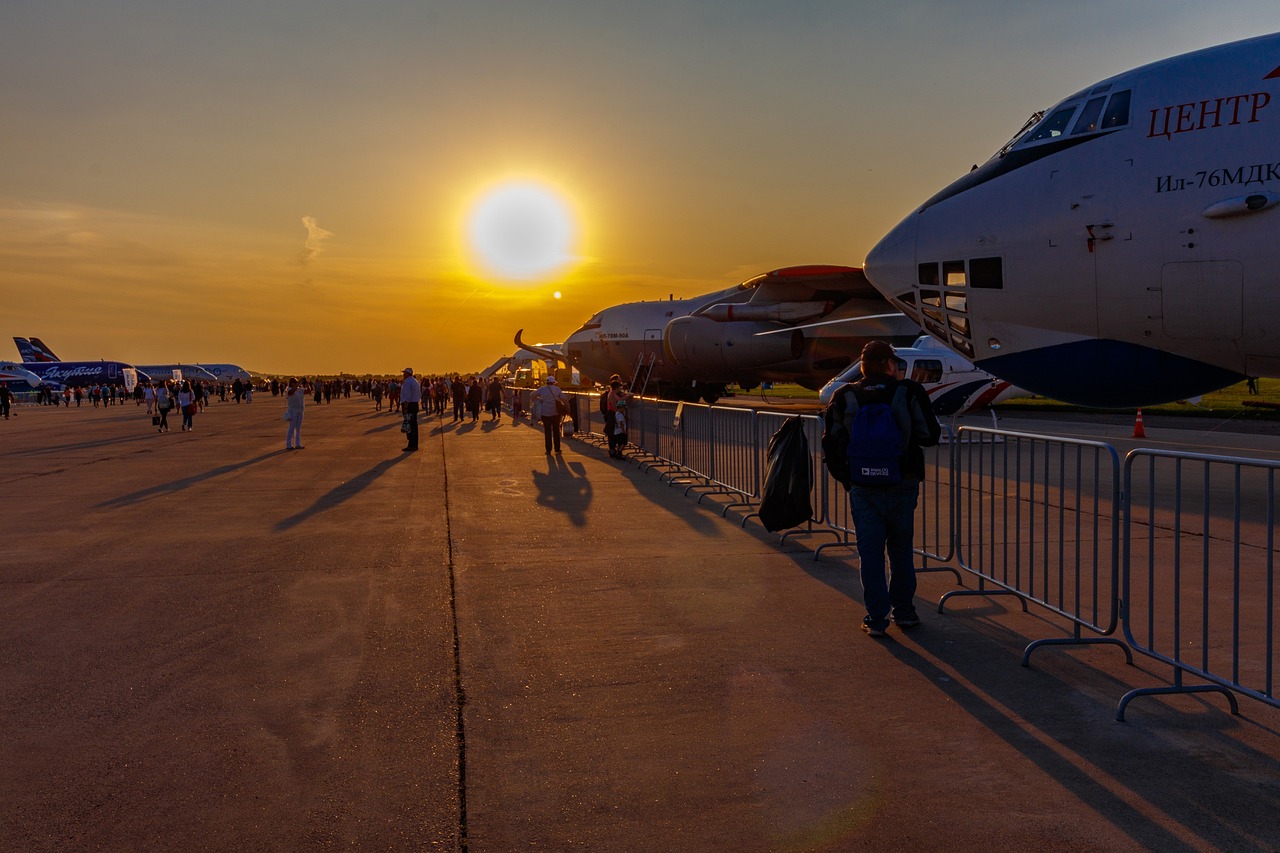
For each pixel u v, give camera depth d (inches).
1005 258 411.5
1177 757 135.7
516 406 1306.6
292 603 232.5
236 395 2279.8
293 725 150.6
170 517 379.6
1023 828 114.0
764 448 448.5
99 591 247.9
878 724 149.5
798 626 208.7
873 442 195.8
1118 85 390.6
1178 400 433.7
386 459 651.5
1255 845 109.5
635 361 1450.5
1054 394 439.5
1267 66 357.1
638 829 114.6
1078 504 189.2
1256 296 357.4
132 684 171.8
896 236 459.5
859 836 112.3
